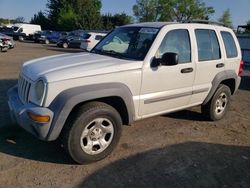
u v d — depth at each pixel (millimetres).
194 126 5879
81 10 66438
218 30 5887
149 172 4066
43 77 3820
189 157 4562
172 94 4969
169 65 4672
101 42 5535
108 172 4008
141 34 4953
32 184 3656
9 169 3936
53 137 3816
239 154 4801
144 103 4613
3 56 17219
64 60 4492
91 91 3936
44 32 37531
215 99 5941
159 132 5445
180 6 66875
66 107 3764
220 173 4172
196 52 5289
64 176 3863
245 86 11062
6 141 4672
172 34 4949
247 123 6336
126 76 4312
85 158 4070
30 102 4004
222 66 5855
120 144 4840
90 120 3979
